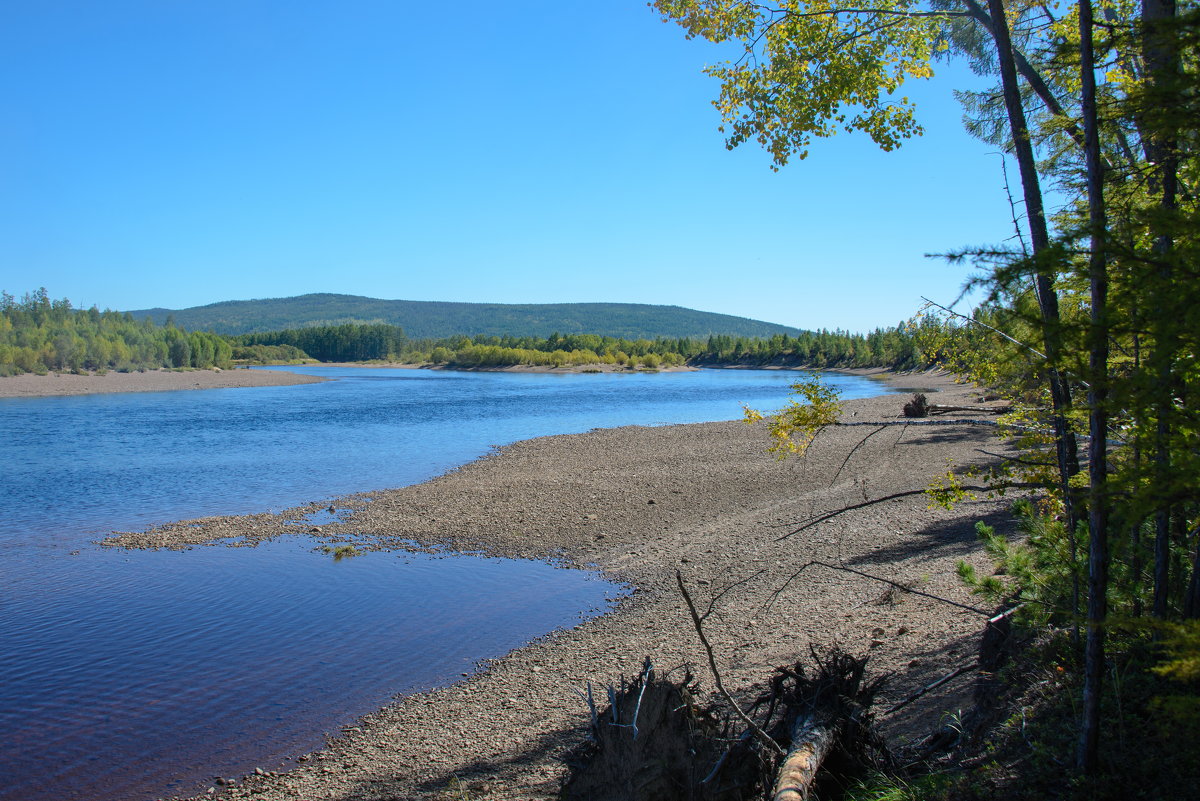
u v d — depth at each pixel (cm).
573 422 4859
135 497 2428
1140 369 346
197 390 8812
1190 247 314
